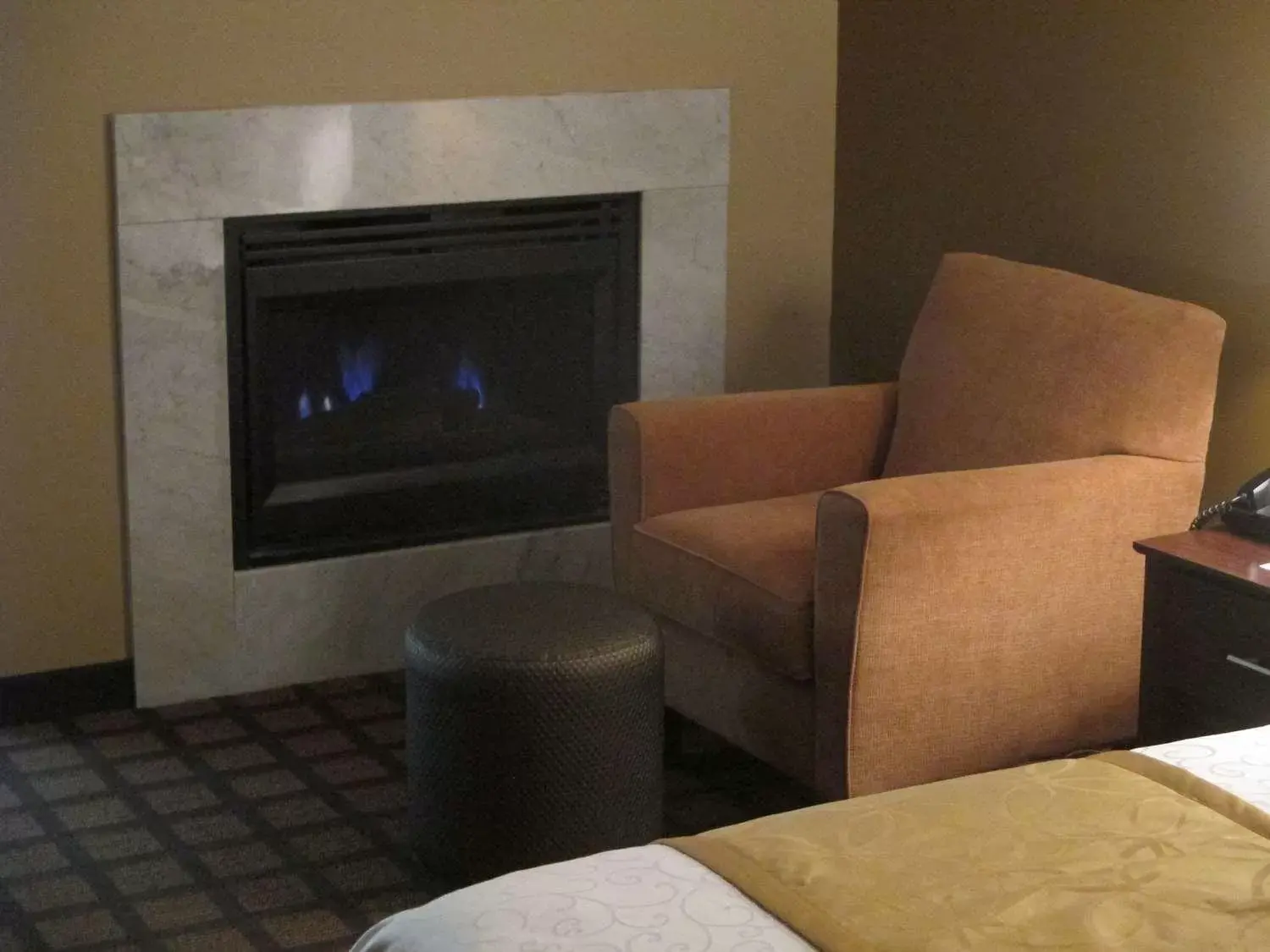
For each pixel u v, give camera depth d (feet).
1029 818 6.08
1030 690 9.63
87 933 8.84
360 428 12.67
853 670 9.12
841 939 5.23
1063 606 9.60
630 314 13.32
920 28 12.91
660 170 13.01
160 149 11.23
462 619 9.34
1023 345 10.63
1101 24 11.44
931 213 13.09
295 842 9.89
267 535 12.32
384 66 11.91
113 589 11.83
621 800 9.13
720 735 11.05
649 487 10.94
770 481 11.34
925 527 9.06
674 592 10.48
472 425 13.05
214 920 8.98
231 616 12.11
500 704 8.84
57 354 11.34
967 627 9.33
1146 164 11.26
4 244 11.05
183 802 10.43
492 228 12.65
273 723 11.71
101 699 11.88
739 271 13.67
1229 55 10.55
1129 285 11.54
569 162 12.62
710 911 5.47
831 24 13.61
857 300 13.97
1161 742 9.15
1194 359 9.85
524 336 13.06
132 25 11.10
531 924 5.41
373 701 12.14
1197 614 8.84
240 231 11.73
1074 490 9.47
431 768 9.16
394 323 12.60
